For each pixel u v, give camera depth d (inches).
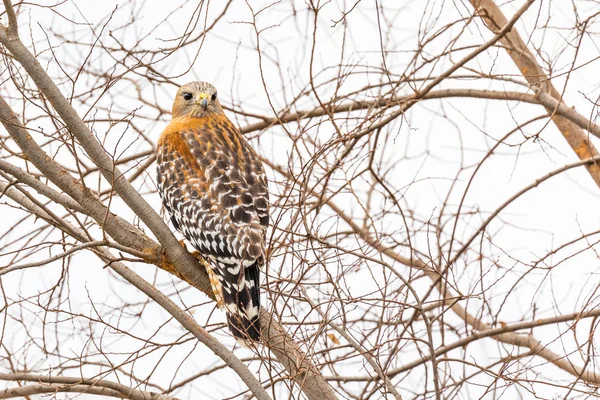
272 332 425.4
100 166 421.1
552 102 547.5
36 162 431.8
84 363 428.5
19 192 445.4
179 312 412.2
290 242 417.1
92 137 419.5
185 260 439.2
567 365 534.9
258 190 470.9
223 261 445.7
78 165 419.2
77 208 433.1
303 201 421.4
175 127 511.8
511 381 432.1
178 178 477.1
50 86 413.4
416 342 483.2
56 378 429.4
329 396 410.9
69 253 397.1
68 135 433.1
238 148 488.4
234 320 430.3
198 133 494.9
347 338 406.6
